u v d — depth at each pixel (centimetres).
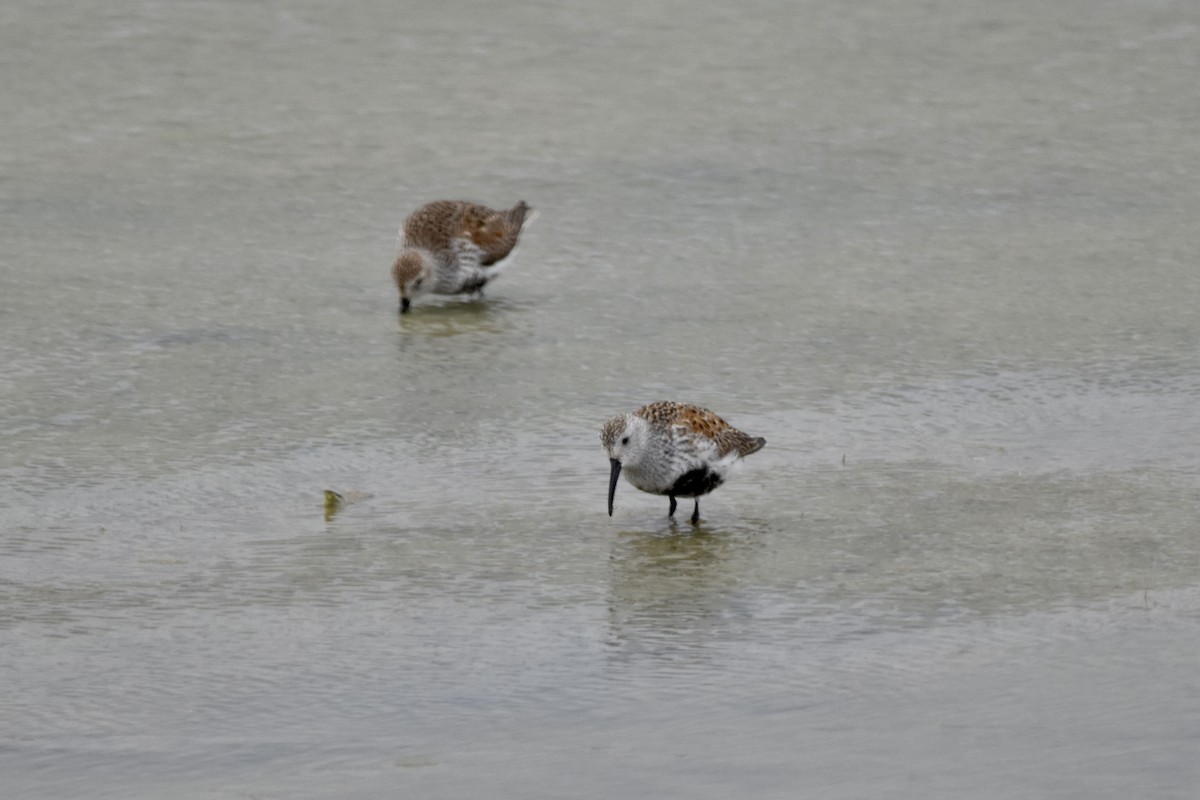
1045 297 1908
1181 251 2097
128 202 2312
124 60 3078
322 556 1204
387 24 3344
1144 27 3369
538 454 1438
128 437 1459
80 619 1088
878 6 3512
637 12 3441
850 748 901
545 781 866
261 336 1772
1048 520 1266
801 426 1501
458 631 1073
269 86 2931
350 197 2352
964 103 2862
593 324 1830
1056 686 977
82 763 895
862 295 1923
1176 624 1070
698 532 1255
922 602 1114
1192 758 880
